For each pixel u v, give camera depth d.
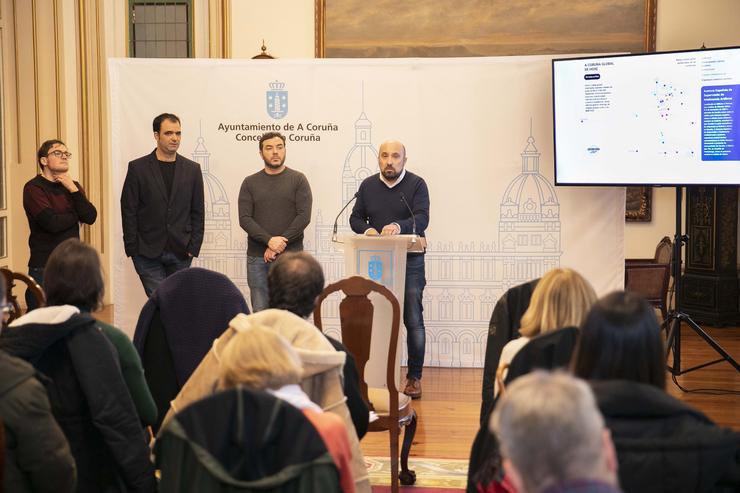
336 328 6.52
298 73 6.41
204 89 6.44
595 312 2.01
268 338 2.04
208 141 6.47
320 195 6.46
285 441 1.85
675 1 9.16
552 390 1.39
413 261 5.75
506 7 9.31
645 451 1.83
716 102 5.61
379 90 6.39
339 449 1.97
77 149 8.89
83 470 2.67
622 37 9.23
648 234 9.23
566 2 9.25
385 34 9.43
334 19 9.45
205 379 2.65
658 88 5.78
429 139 6.39
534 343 2.45
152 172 6.00
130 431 2.65
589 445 1.36
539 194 6.35
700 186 5.73
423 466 4.45
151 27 9.80
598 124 5.97
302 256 2.90
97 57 9.18
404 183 5.82
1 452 2.04
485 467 2.21
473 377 6.27
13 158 8.43
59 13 8.53
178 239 6.02
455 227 6.42
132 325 6.50
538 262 6.39
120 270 6.47
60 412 2.63
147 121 6.46
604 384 1.90
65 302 2.72
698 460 1.82
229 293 3.53
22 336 2.54
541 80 6.30
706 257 8.58
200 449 1.82
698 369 6.62
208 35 9.66
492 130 6.36
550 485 1.35
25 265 8.51
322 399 2.66
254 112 6.45
